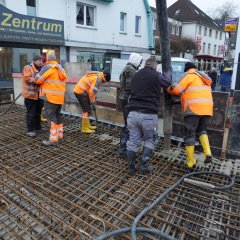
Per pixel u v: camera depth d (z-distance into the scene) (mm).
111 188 3424
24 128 5801
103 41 17172
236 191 3451
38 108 5410
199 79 3779
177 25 39062
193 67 3895
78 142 5012
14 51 12078
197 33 40469
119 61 8750
